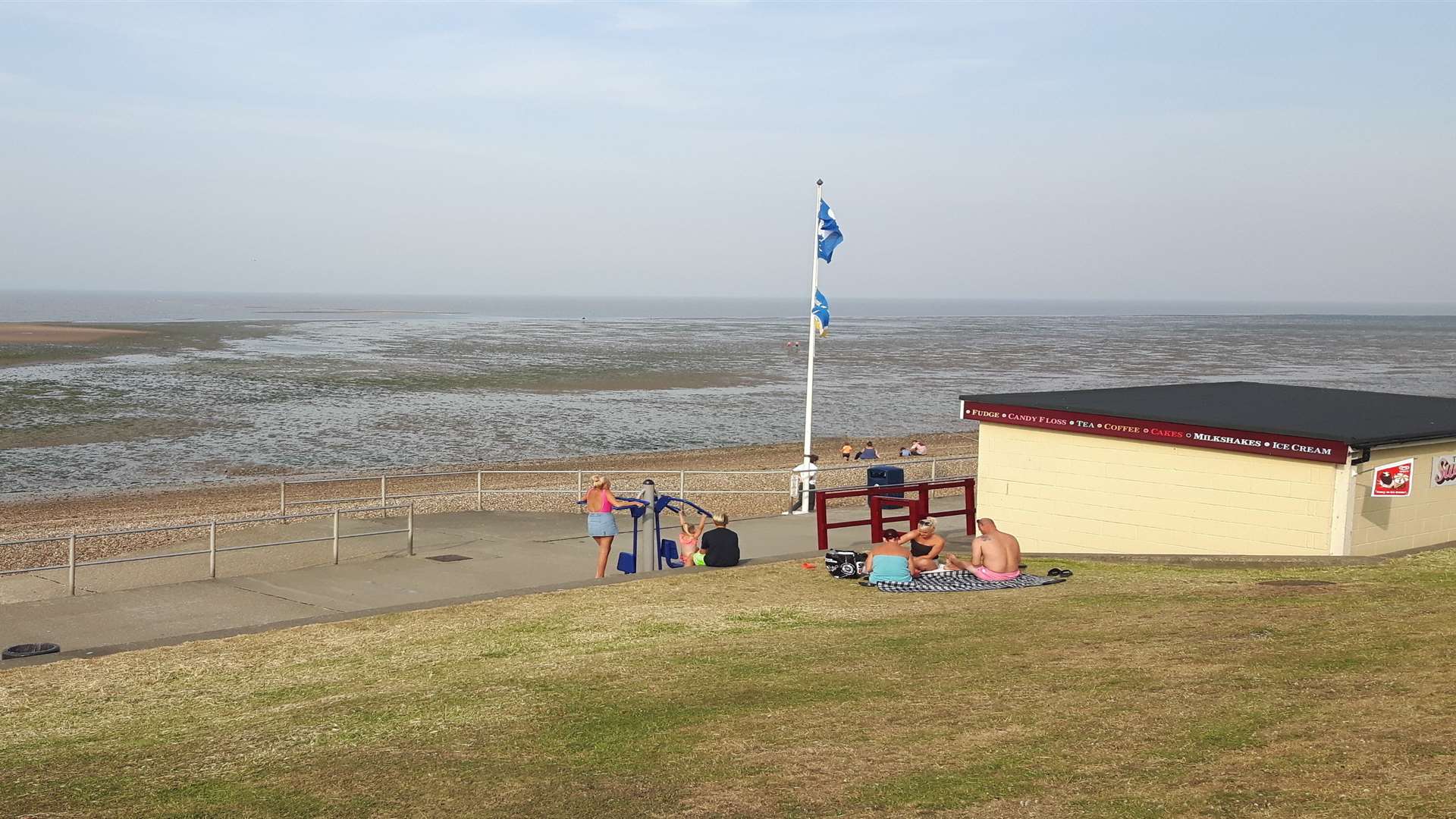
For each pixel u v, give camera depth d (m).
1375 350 133.00
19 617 12.84
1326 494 14.47
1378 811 5.45
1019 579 13.10
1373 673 7.87
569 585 13.84
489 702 8.77
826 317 23.22
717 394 66.88
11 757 7.85
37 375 68.19
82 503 29.25
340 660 10.53
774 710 8.10
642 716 8.15
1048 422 17.11
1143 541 16.23
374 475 34.22
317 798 6.71
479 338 131.25
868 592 13.06
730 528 20.11
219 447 41.19
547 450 42.50
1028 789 6.13
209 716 8.80
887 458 35.66
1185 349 130.00
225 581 15.17
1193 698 7.59
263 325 157.25
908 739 7.17
